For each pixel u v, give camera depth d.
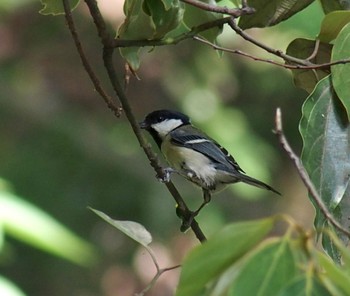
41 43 14.16
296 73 5.11
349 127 4.54
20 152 13.68
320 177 4.51
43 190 13.45
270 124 14.60
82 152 13.85
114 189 13.69
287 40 12.98
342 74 4.42
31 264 13.30
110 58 4.79
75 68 14.17
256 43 4.79
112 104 5.05
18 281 13.19
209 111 14.13
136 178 13.82
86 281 13.55
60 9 5.32
